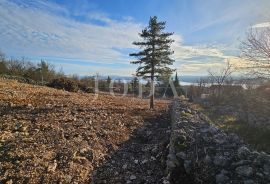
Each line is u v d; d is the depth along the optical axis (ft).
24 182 20.94
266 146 22.24
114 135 35.24
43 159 24.76
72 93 81.00
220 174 18.39
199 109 44.16
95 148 29.53
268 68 35.45
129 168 25.55
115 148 30.58
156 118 49.34
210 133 25.58
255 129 27.53
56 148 27.81
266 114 33.91
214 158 20.24
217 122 32.63
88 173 23.76
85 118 42.68
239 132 26.89
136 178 23.47
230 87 55.11
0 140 28.81
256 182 16.84
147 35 62.95
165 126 42.52
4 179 21.06
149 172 24.61
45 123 36.81
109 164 26.30
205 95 64.54
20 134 31.40
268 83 39.01
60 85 97.04
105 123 40.98
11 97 53.67
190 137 24.44
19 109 44.62
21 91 63.72
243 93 46.75
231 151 21.04
